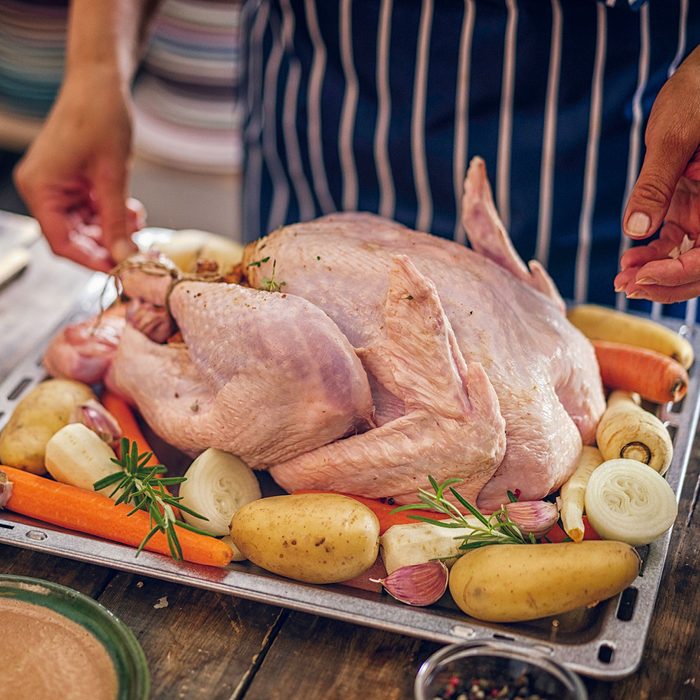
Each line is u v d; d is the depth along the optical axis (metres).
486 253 1.08
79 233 1.24
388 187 1.32
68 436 1.00
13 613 0.90
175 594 0.94
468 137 1.25
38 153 1.21
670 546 0.98
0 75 2.01
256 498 1.01
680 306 1.27
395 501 0.99
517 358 0.98
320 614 0.91
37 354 1.16
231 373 0.98
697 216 0.99
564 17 1.17
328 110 1.30
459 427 0.94
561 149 1.23
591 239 1.27
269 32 1.34
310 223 1.09
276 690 0.88
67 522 0.98
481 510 0.98
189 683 0.88
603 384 1.11
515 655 0.85
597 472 0.96
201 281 1.05
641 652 0.88
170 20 1.81
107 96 1.19
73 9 1.22
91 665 0.88
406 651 0.90
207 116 1.90
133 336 1.07
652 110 0.97
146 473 0.97
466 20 1.20
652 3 1.14
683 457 1.04
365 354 0.98
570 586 0.89
